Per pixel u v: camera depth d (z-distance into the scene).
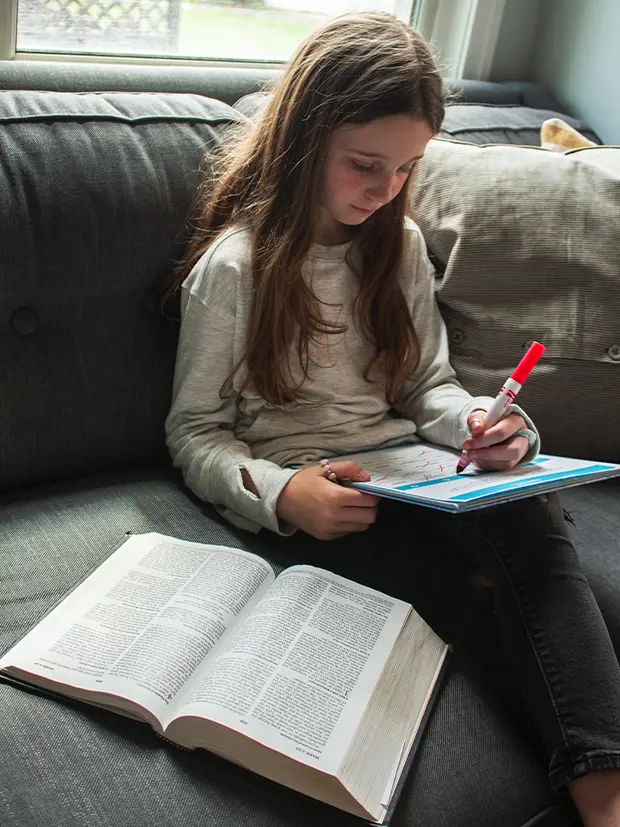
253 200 1.06
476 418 0.99
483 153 1.22
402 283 1.14
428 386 1.15
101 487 1.09
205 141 1.13
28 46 1.33
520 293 1.16
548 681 0.81
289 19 1.58
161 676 0.74
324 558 0.97
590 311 1.15
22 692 0.76
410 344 1.13
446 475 0.93
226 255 1.03
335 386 1.09
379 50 0.95
